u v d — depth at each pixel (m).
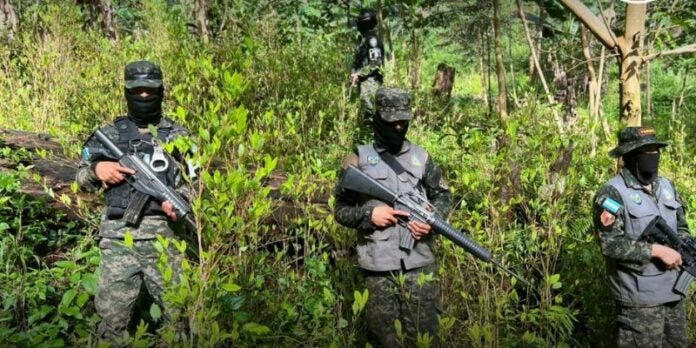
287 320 3.72
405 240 3.42
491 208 4.18
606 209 3.63
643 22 4.94
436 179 3.64
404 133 3.49
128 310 3.35
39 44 7.79
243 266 3.60
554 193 4.30
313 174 5.29
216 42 8.20
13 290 3.76
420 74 9.13
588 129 5.29
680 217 3.77
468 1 11.97
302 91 7.11
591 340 4.53
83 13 9.45
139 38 8.80
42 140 5.61
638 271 3.59
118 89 6.57
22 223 4.70
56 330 3.27
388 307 3.49
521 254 4.45
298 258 4.47
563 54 10.01
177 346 2.77
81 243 4.46
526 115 4.88
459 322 3.85
